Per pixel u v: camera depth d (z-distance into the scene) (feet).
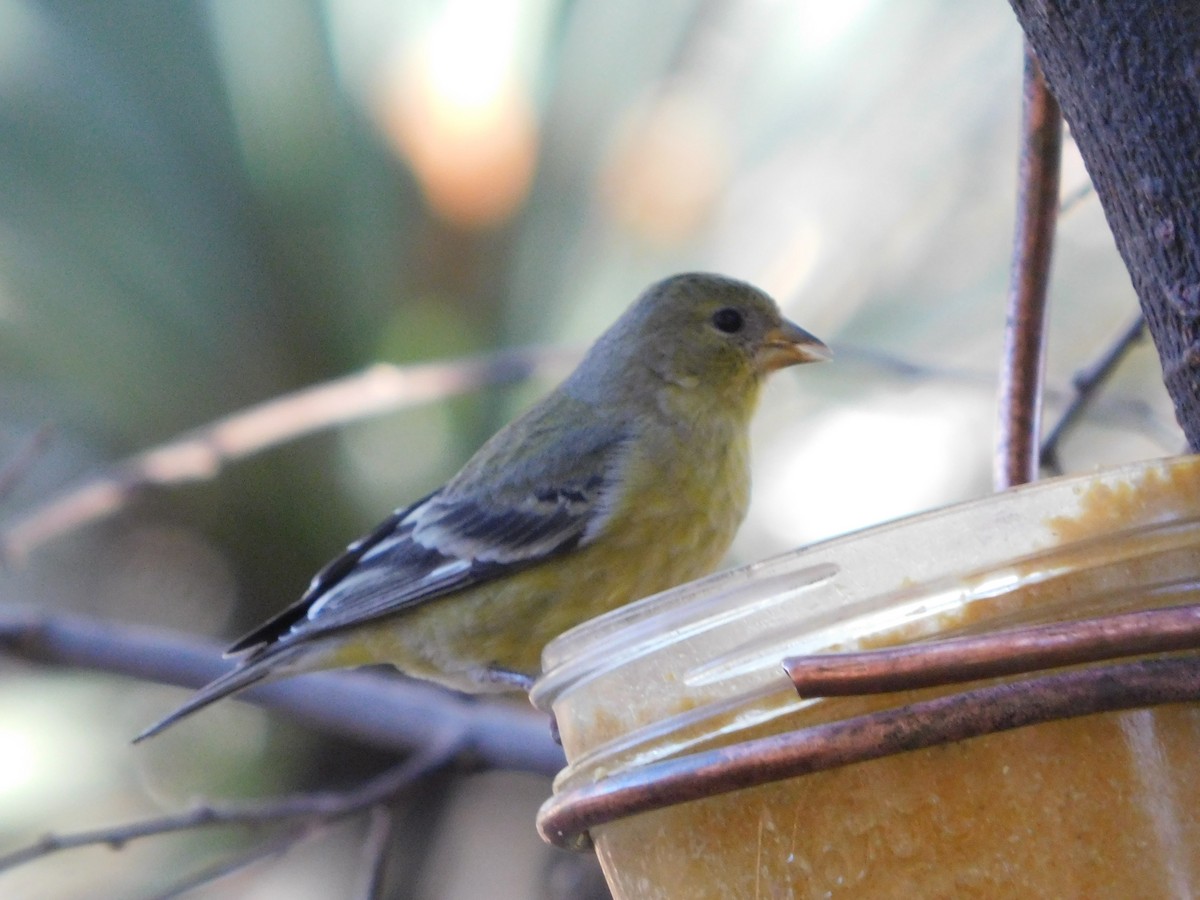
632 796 11.07
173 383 40.19
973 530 11.16
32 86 39.32
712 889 11.16
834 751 10.47
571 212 40.86
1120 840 10.40
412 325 40.37
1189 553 10.92
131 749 37.83
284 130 39.81
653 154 41.55
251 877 36.29
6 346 39.60
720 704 11.39
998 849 10.48
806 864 10.83
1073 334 42.42
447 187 40.09
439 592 25.54
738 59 42.65
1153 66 12.33
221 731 38.19
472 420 39.63
